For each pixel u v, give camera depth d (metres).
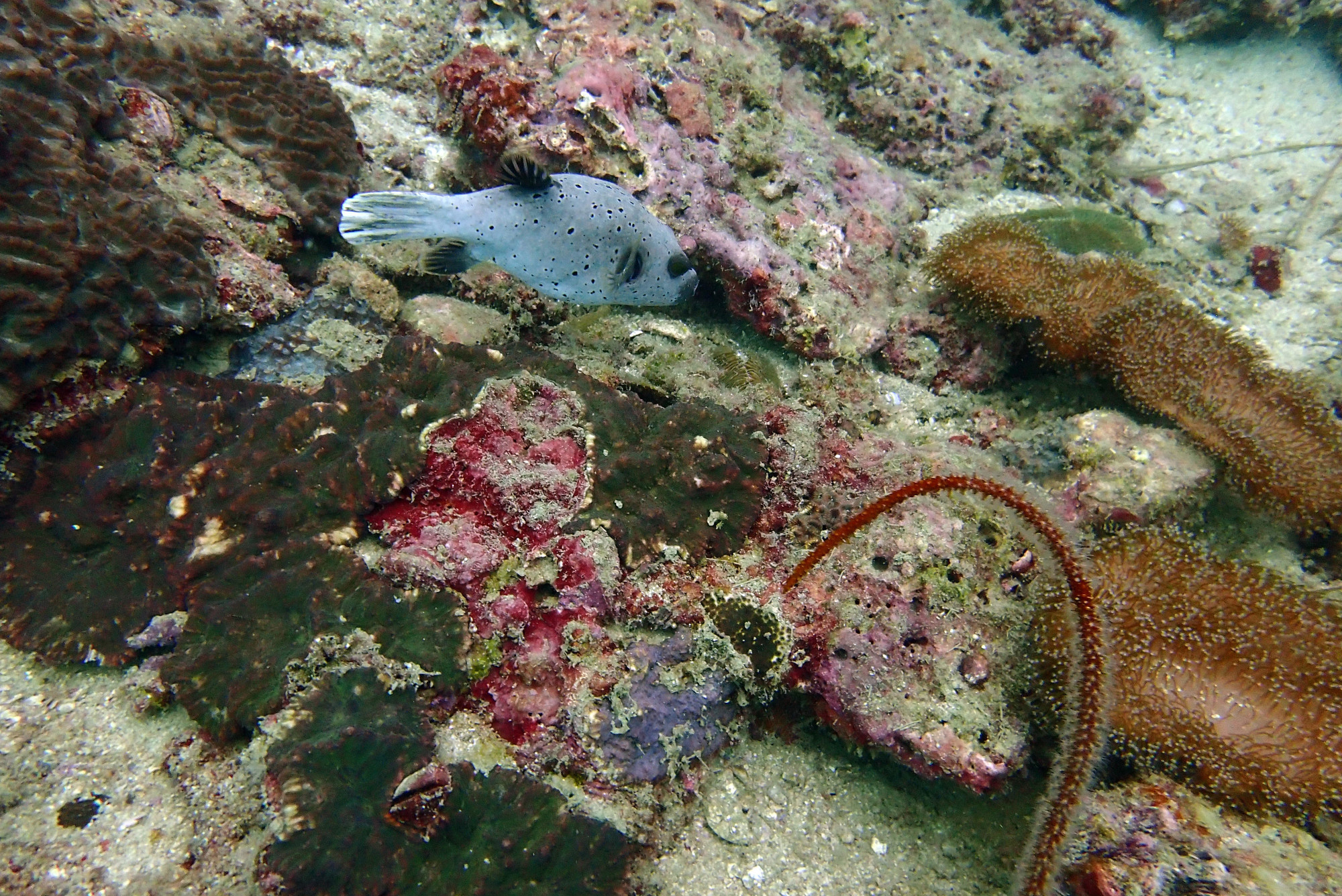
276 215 0.55
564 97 0.60
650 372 0.58
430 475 0.45
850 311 0.63
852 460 0.53
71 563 0.45
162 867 0.39
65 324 0.46
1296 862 0.42
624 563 0.45
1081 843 0.43
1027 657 0.46
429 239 0.53
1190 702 0.45
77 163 0.48
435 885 0.38
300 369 0.53
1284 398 0.58
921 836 0.47
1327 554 0.58
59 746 0.41
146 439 0.46
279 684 0.41
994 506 0.47
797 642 0.46
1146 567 0.49
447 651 0.42
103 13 0.56
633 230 0.53
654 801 0.44
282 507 0.44
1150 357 0.60
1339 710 0.45
